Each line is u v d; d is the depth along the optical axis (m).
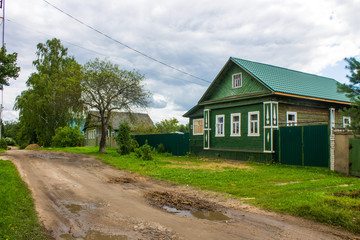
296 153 17.56
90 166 17.92
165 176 13.46
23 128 49.66
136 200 8.76
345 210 6.67
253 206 7.90
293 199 8.01
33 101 42.06
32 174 13.88
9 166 15.64
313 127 16.52
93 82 27.53
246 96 20.98
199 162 21.22
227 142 23.47
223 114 24.08
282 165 18.20
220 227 6.16
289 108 20.55
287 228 6.10
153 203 8.38
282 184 11.26
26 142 50.56
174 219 6.75
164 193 9.80
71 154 26.77
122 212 7.35
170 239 5.46
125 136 26.80
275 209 7.43
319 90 23.27
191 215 7.11
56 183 11.65
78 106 28.14
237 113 22.58
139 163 19.03
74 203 8.30
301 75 26.25
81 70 27.97
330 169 14.98
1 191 8.30
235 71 23.02
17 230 5.61
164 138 31.73
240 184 11.31
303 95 20.28
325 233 5.79
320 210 6.74
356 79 7.53
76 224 6.36
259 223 6.43
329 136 15.21
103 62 28.14
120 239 5.46
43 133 43.75
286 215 7.02
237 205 8.08
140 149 22.91
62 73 29.55
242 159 21.78
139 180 12.77
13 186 9.67
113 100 29.12
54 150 32.56
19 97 47.28
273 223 6.43
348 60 7.57
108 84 28.16
